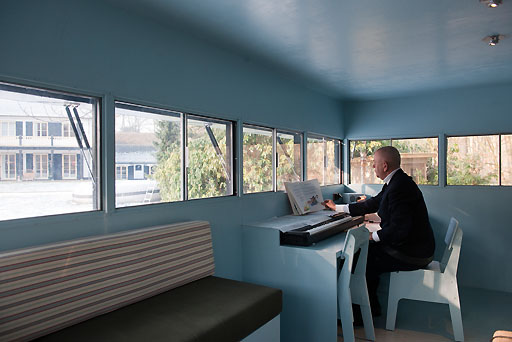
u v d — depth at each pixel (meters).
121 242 2.13
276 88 3.82
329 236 3.19
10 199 1.85
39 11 1.90
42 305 1.75
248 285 2.49
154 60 2.50
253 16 2.44
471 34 2.79
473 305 3.94
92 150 2.19
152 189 2.54
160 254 2.33
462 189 4.69
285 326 2.93
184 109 2.73
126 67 2.32
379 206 3.53
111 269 2.05
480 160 4.65
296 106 4.20
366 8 2.32
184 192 2.78
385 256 3.16
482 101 4.56
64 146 2.06
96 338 1.72
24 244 1.87
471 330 3.29
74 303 1.87
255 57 3.32
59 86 1.98
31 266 1.74
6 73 1.77
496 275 4.52
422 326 3.38
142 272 2.21
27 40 1.85
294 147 4.25
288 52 3.18
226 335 1.95
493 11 2.39
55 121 2.02
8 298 1.65
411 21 2.54
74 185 2.10
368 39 2.87
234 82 3.21
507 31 2.73
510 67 3.67
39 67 1.90
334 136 5.13
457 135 4.75
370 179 5.34
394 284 3.27
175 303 2.16
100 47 2.18
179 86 2.68
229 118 3.16
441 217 4.80
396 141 5.15
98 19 2.17
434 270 3.19
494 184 4.58
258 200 3.51
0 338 1.61
